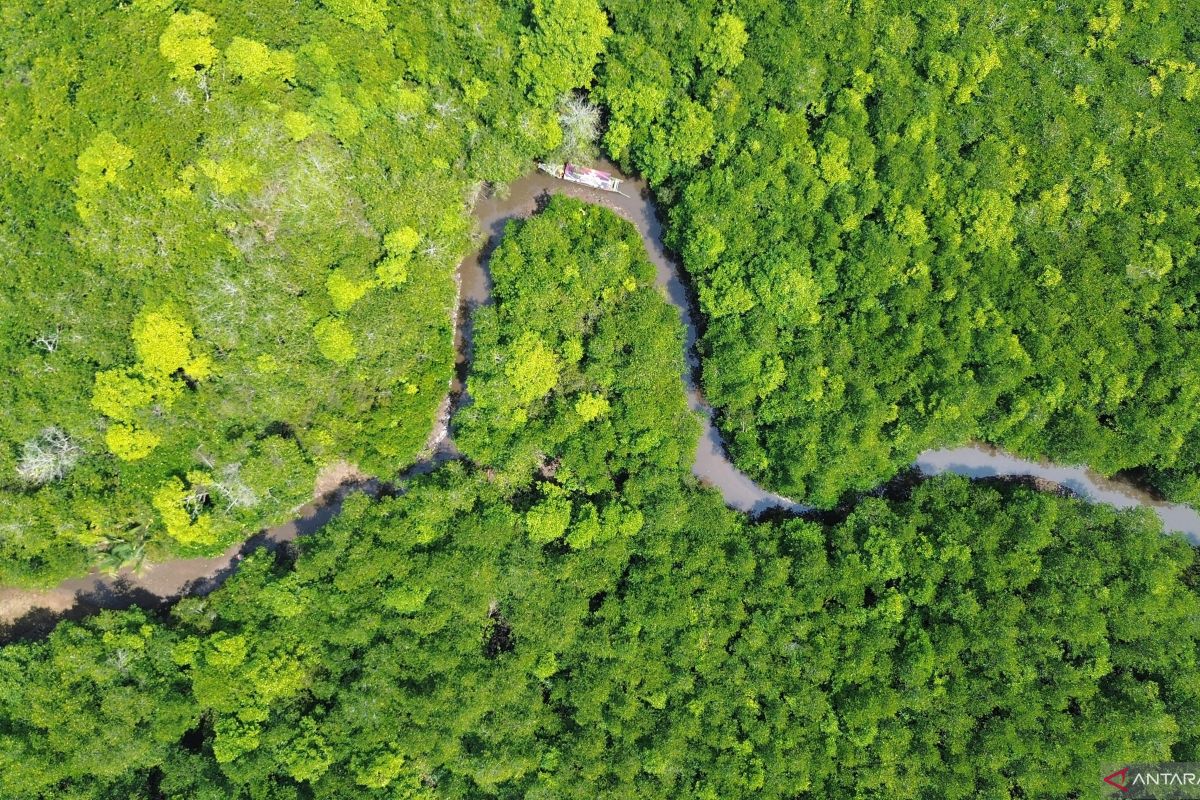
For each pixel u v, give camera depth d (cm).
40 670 4531
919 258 5091
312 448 4881
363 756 4691
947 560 5066
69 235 4547
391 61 4753
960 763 4909
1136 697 4934
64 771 4469
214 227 4522
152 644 4644
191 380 4816
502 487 5091
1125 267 5034
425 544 4934
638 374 5047
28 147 4425
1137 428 5069
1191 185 5078
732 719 4972
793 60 4878
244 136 4388
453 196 5041
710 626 5000
